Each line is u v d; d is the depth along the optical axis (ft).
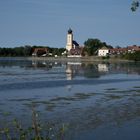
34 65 447.01
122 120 92.53
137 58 613.93
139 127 84.53
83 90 164.86
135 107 114.01
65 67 403.13
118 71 331.16
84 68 384.68
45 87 174.50
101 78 243.19
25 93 148.36
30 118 92.27
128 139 74.13
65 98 134.92
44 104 118.62
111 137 75.20
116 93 153.89
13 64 470.80
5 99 129.39
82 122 89.15
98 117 96.07
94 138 74.38
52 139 49.73
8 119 90.12
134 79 237.66
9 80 210.59
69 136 74.95
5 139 57.57
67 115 98.48
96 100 130.31
